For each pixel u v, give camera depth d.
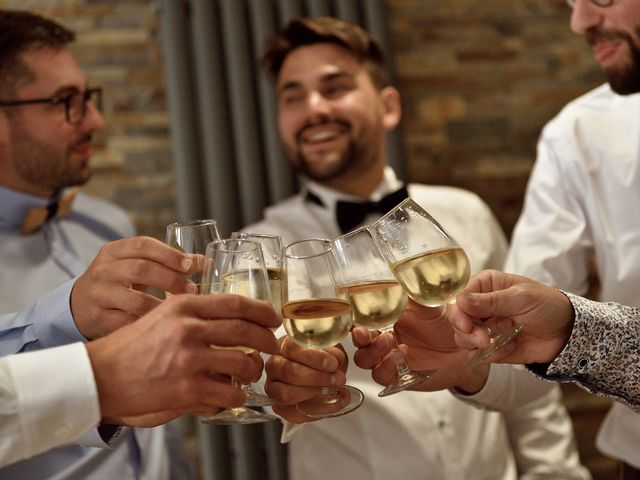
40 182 2.08
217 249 1.13
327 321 1.13
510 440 2.27
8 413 1.00
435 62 3.07
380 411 2.05
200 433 2.62
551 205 1.97
